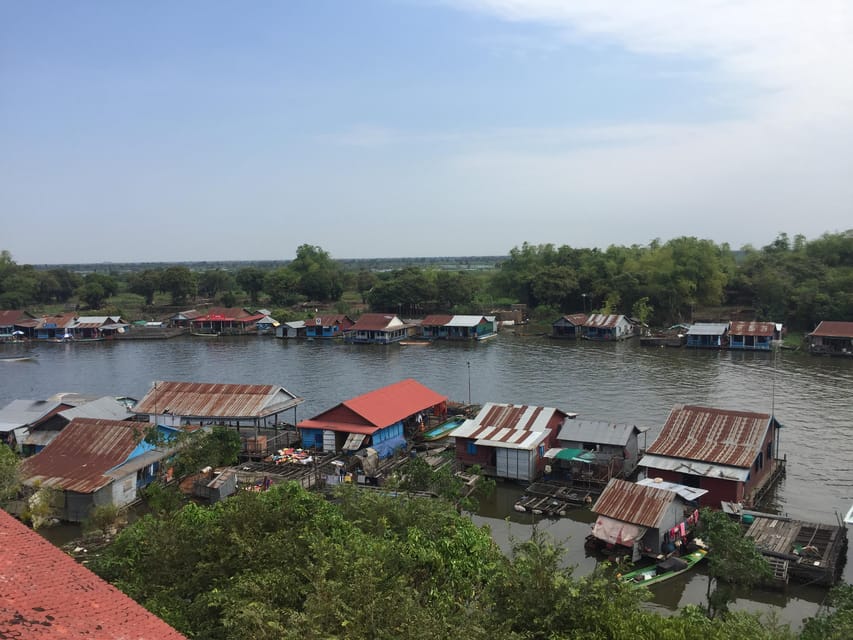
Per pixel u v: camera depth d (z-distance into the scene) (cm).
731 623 2155
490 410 5494
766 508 4341
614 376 8625
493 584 2227
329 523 2606
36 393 8431
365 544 2377
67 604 1215
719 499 4244
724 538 3139
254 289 18150
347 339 12625
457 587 2344
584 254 16638
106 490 4275
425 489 4159
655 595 3319
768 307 12569
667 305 13612
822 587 3300
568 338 12269
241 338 13375
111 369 10019
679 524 3769
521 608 2086
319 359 10550
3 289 16575
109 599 1304
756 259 14462
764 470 4756
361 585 1923
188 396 6062
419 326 13338
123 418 5909
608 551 3703
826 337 9981
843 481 4803
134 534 2614
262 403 5838
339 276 18562
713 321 13062
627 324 12406
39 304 17538
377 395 5856
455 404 6831
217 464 4928
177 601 2150
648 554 3597
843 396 7288
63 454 4603
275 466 5056
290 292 17738
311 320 13300
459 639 1727
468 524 2912
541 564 2181
